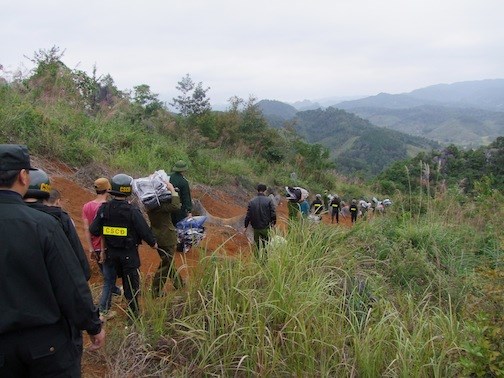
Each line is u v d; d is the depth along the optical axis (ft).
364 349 13.24
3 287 7.97
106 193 19.12
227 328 14.05
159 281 18.16
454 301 19.49
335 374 13.12
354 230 24.63
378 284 19.58
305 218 23.27
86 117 43.52
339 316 15.17
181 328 14.97
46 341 8.25
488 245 26.32
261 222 26.94
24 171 8.70
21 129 32.71
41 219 8.48
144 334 14.64
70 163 33.27
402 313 16.66
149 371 13.47
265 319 14.25
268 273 16.63
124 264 16.74
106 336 15.01
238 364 12.77
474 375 12.35
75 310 8.53
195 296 16.02
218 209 46.34
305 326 14.23
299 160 98.48
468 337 13.88
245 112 91.86
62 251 8.50
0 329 7.83
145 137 49.32
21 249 8.07
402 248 23.72
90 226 17.15
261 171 77.61
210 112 83.20
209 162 58.85
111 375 13.07
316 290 15.60
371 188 116.06
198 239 25.30
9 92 37.45
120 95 59.72
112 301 19.03
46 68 46.03
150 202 18.22
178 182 26.12
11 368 8.07
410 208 29.35
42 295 8.22
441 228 26.43
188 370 13.30
